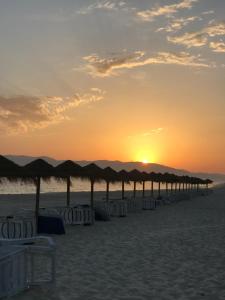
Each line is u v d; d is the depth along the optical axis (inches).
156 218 727.1
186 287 244.7
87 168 628.1
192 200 1528.1
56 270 283.3
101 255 346.3
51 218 479.5
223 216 790.5
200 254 358.3
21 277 228.2
